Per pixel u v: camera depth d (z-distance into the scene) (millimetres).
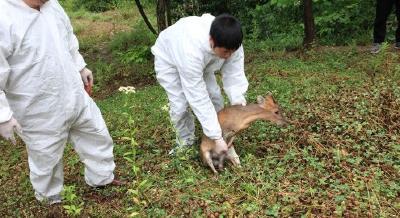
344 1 10023
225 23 3932
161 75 4594
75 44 4156
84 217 3994
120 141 5555
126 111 6578
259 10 11055
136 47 10648
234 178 4266
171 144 5184
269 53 8773
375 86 6137
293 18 10773
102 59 11359
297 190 4004
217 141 4305
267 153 4762
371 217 3604
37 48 3623
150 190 4270
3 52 3498
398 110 5316
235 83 4625
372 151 4555
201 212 3898
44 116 3814
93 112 4125
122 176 4680
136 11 16453
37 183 4176
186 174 4402
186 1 10914
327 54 7992
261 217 3727
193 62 4125
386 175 4191
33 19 3588
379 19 7957
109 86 9047
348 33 9430
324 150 4664
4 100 3514
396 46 8156
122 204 4211
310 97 5973
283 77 7078
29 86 3688
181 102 4609
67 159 5258
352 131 4930
